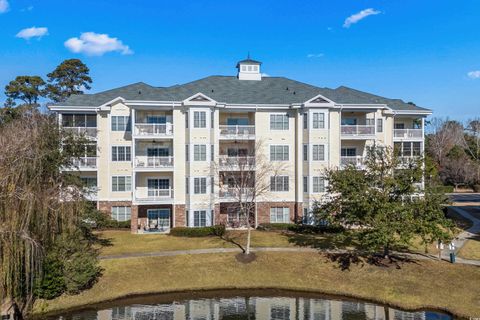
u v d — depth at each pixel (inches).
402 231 1129.4
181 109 1663.4
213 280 1193.4
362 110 1755.7
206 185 1638.8
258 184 1676.9
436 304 1023.0
